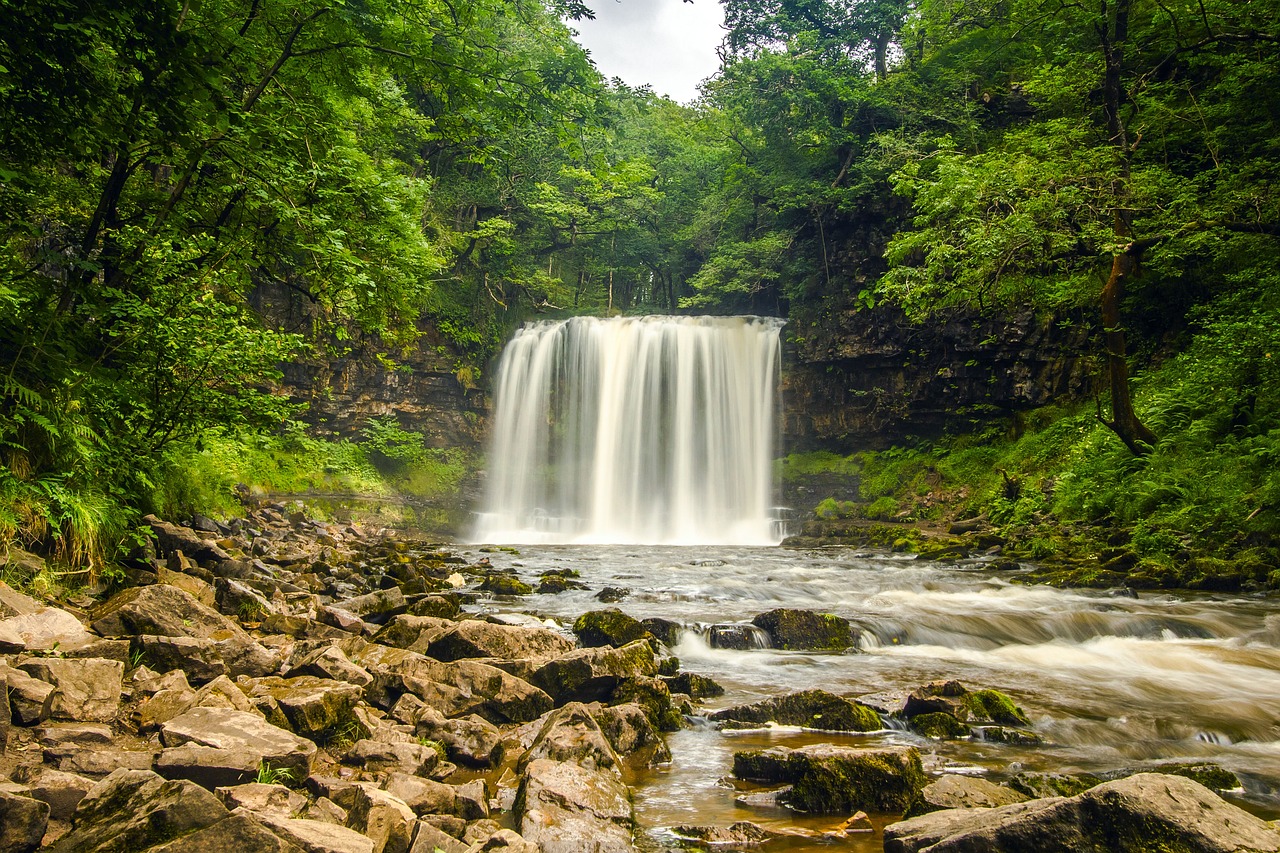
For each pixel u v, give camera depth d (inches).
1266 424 707.4
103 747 165.8
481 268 1499.8
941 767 217.8
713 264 1614.2
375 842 143.5
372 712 220.2
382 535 1085.8
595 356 1434.5
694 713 267.9
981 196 749.3
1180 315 968.9
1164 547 637.3
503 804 178.5
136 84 267.6
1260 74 807.1
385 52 470.3
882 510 1159.6
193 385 369.4
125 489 378.0
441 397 1403.8
